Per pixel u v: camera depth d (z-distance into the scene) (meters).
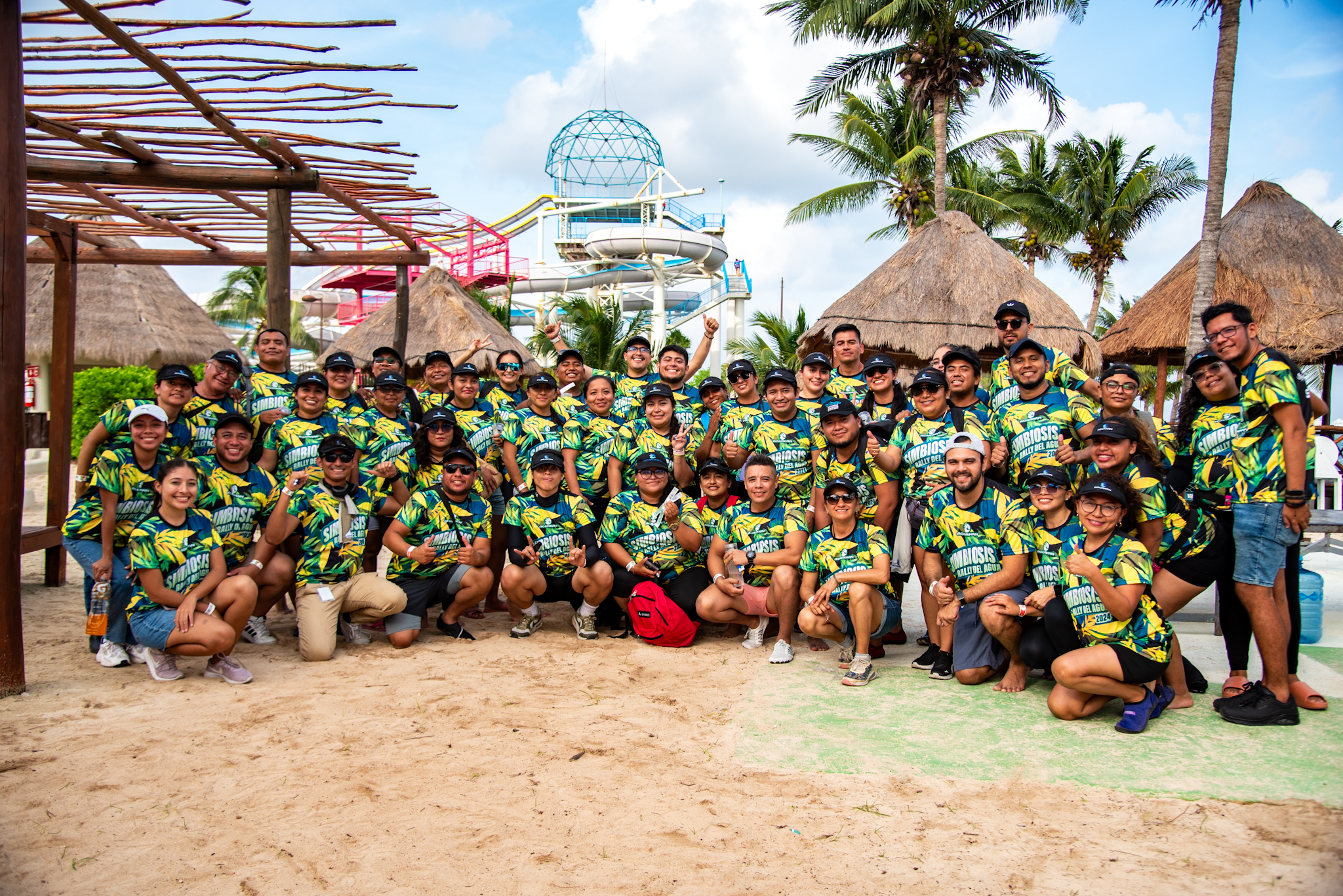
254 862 2.79
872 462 5.35
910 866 2.78
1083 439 4.95
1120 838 2.95
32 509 11.08
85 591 5.04
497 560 6.63
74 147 6.04
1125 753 3.72
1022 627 4.59
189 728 3.98
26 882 2.66
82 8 4.15
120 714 4.15
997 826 3.05
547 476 5.67
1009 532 4.54
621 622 6.12
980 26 16.84
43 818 3.08
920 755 3.72
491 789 3.35
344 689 4.60
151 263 8.73
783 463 5.73
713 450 6.45
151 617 4.64
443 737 3.90
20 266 4.30
